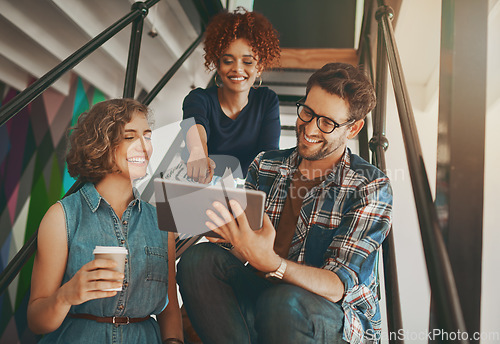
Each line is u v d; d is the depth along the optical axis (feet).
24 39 9.47
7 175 10.66
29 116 10.99
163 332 4.12
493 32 6.68
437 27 7.66
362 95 4.37
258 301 3.62
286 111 8.93
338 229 4.14
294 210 4.58
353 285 3.74
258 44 6.25
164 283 4.05
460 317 2.86
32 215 11.16
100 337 3.57
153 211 4.37
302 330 3.39
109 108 4.18
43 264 3.69
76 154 4.14
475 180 3.42
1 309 10.32
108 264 3.20
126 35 10.22
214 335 3.76
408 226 8.94
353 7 13.73
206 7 9.07
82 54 4.92
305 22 13.80
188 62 11.05
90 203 3.99
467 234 3.35
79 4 8.78
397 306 3.81
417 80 9.32
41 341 3.62
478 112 3.52
